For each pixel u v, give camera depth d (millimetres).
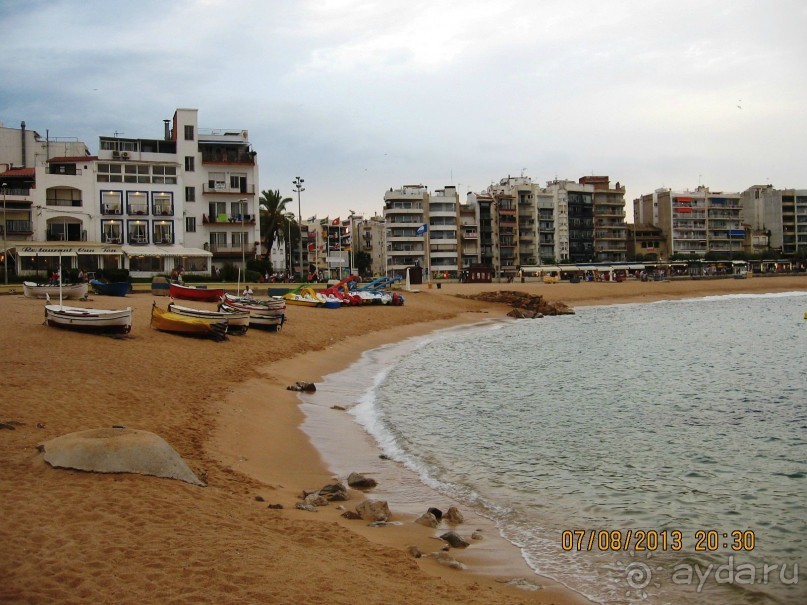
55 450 12469
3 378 20547
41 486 11406
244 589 8336
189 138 88250
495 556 11703
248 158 90312
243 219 88125
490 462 18203
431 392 29031
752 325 64250
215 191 88250
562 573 11133
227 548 9586
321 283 80000
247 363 30531
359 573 9508
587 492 15773
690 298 110250
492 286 104500
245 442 18094
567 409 25828
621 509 14602
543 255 156875
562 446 20141
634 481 16688
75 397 19250
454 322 66375
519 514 14102
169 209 82938
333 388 28547
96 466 12227
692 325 65000
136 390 21516
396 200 139500
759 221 185500
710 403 27219
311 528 11477
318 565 9492
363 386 29766
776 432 22172
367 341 46844
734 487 16328
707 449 20000
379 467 17344
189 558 9102
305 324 49031
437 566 10891
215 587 8328
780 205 181125
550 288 107938
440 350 44969
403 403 26266
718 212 176125
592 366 37812
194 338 33969
